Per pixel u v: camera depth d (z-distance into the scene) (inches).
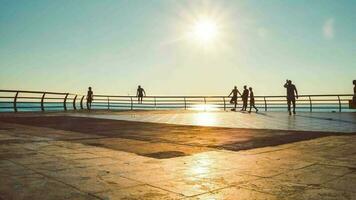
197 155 206.4
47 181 140.5
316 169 165.9
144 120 524.7
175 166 173.8
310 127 398.6
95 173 156.1
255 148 233.6
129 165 175.3
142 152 216.2
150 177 149.7
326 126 412.5
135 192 126.7
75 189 129.4
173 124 442.0
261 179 147.0
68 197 119.4
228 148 233.5
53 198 118.0
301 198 120.3
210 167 171.5
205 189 131.6
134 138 289.0
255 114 765.3
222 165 176.6
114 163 180.1
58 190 127.9
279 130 352.8
